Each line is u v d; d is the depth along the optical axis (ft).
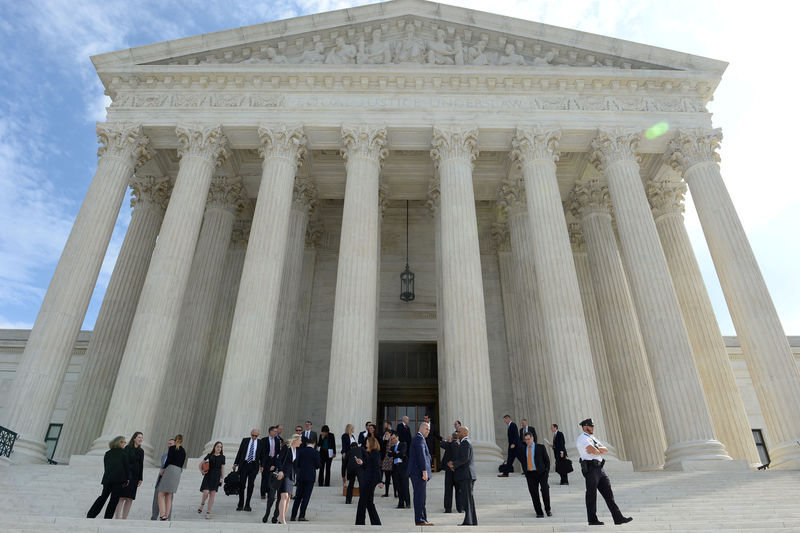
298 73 106.32
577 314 86.17
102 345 101.96
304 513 48.73
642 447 96.37
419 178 122.21
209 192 119.55
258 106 105.29
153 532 37.88
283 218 95.20
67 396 137.28
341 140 105.70
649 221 94.94
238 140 106.63
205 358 109.29
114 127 101.60
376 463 46.68
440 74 106.73
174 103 105.81
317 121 103.55
